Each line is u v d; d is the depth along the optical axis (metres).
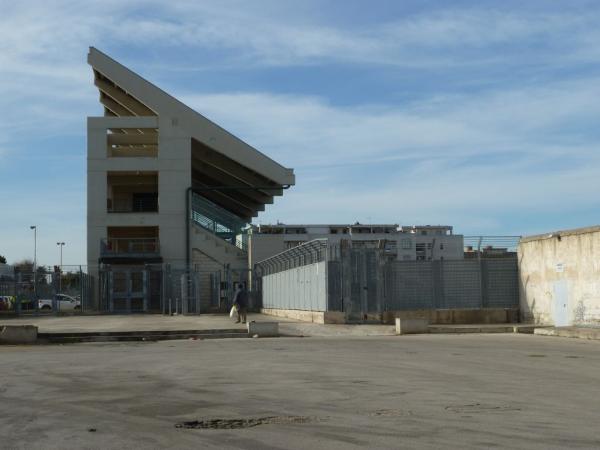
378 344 22.58
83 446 7.83
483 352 19.39
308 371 14.86
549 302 31.00
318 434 8.29
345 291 32.78
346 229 102.44
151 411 10.05
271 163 57.16
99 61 55.59
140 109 59.69
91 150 55.31
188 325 32.56
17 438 8.29
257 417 9.46
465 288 33.91
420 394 11.45
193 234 55.56
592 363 16.41
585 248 28.03
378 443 7.76
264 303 50.12
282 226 99.38
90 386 12.87
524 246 33.31
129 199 62.47
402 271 33.62
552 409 9.95
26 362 17.78
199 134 56.09
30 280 48.94
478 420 9.10
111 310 49.19
